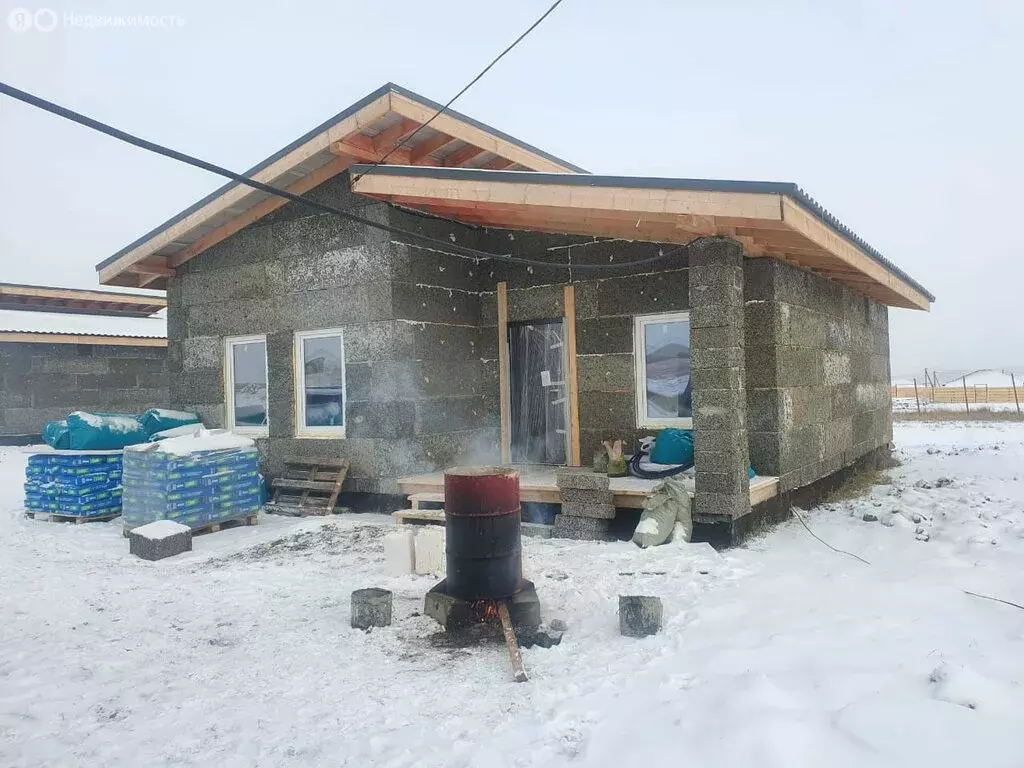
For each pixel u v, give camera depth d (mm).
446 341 9227
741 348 6730
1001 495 8656
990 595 4805
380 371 8641
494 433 9609
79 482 8969
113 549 7590
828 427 8930
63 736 3490
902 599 4754
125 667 4352
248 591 5875
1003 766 2686
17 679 4203
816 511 8117
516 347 9500
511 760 3055
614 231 7832
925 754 2791
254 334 9938
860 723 3020
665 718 3279
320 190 9125
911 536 6676
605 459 7887
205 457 8258
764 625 4371
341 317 8961
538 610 4629
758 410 7422
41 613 5457
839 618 4371
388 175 7625
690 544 6418
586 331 8766
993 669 3480
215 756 3248
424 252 8961
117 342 19656
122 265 10359
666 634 4363
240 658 4426
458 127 8344
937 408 29234
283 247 9500
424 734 3334
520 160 9289
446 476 4883
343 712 3611
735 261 6641
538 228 8594
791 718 3102
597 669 3949
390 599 4922
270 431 9672
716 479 6512
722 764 2852
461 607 4719
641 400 8453
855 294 10469
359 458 8852
